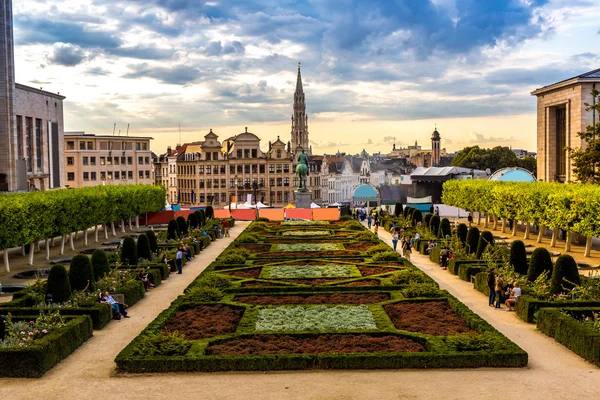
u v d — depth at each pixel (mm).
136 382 30141
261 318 39500
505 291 46656
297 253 68125
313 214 119812
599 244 84250
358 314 40188
